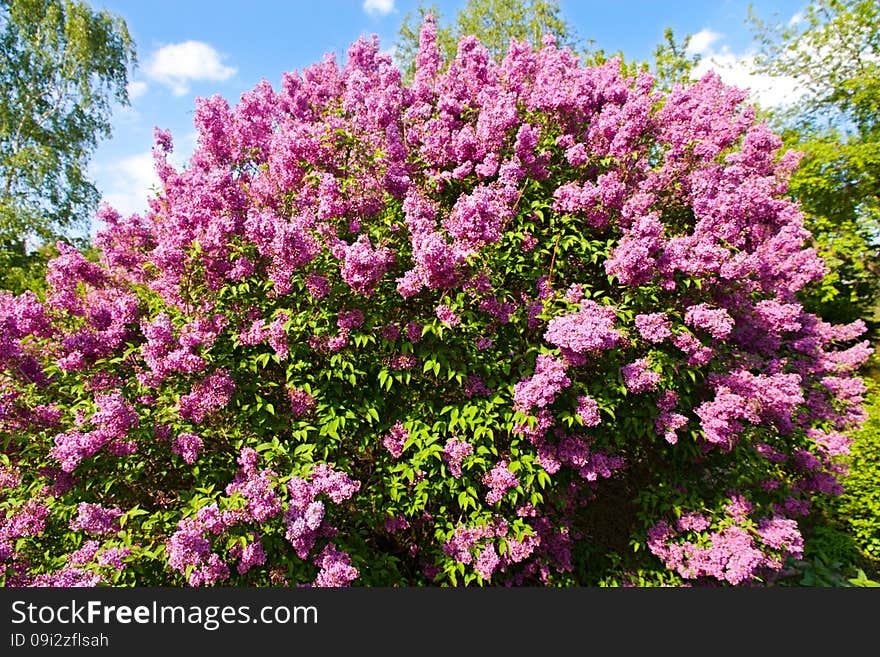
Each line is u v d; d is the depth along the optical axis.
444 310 3.79
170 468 3.92
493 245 4.10
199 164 5.85
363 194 4.11
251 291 4.20
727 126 5.50
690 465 5.05
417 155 4.84
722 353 4.95
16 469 3.53
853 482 6.52
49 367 3.93
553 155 4.98
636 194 4.52
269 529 3.17
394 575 4.14
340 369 3.94
